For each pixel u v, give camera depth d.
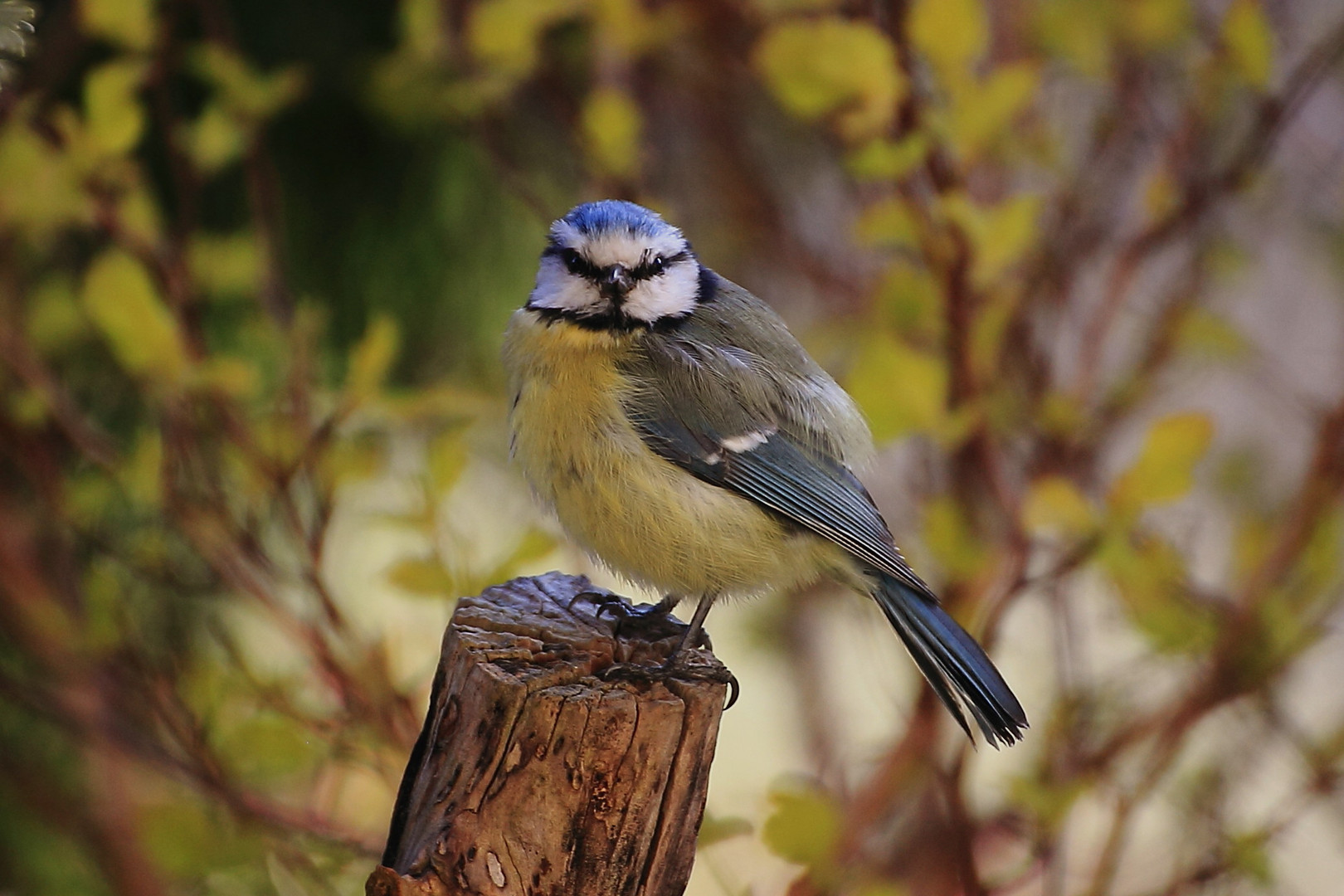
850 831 8.20
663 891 5.48
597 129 8.73
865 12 8.24
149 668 8.06
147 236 7.85
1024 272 9.12
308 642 7.95
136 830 8.30
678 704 5.32
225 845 7.55
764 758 13.94
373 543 10.30
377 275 10.07
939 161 7.80
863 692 14.31
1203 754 9.70
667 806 5.39
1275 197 10.72
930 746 8.51
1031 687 10.87
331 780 9.26
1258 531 8.77
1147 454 7.33
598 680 5.47
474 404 8.05
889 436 7.65
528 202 9.11
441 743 5.54
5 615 8.28
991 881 8.43
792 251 11.04
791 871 9.46
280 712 7.84
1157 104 9.83
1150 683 10.00
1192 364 10.25
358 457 7.94
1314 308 11.86
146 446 7.79
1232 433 11.94
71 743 8.96
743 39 9.85
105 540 8.87
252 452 7.77
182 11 9.27
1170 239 9.11
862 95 7.42
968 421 7.76
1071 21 8.96
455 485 7.73
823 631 13.09
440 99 9.15
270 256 8.61
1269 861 7.98
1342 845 9.49
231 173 9.77
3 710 9.34
